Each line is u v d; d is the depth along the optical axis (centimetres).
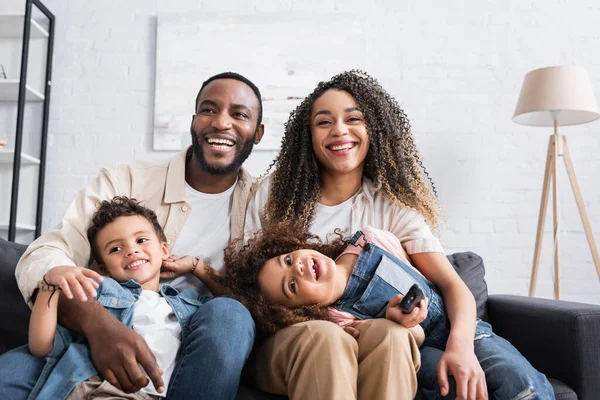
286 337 106
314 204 150
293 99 285
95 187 146
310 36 288
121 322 106
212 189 154
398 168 150
